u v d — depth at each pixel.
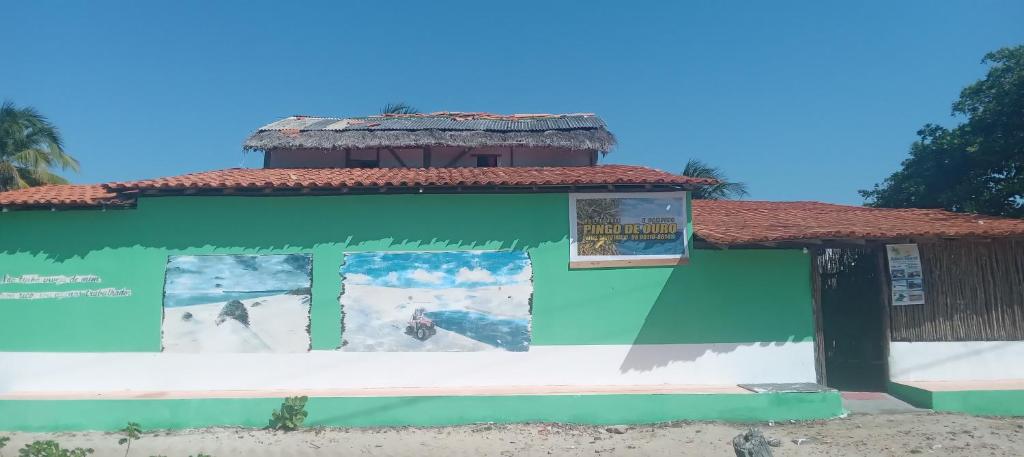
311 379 10.11
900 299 10.89
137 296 10.18
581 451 8.59
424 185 9.99
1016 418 9.75
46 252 10.22
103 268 10.22
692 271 10.43
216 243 10.27
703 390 9.89
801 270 10.55
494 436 9.16
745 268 10.51
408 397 9.63
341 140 13.23
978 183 16.41
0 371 10.05
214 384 10.09
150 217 10.29
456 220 10.37
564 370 10.24
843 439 8.73
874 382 11.50
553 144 13.27
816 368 10.41
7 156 21.09
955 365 10.89
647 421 9.63
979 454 8.15
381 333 10.20
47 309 10.16
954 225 10.80
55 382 10.05
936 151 16.91
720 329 10.39
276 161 13.71
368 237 10.31
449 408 9.64
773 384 10.27
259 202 10.34
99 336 10.13
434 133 13.55
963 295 11.03
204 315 10.17
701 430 9.27
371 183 10.01
